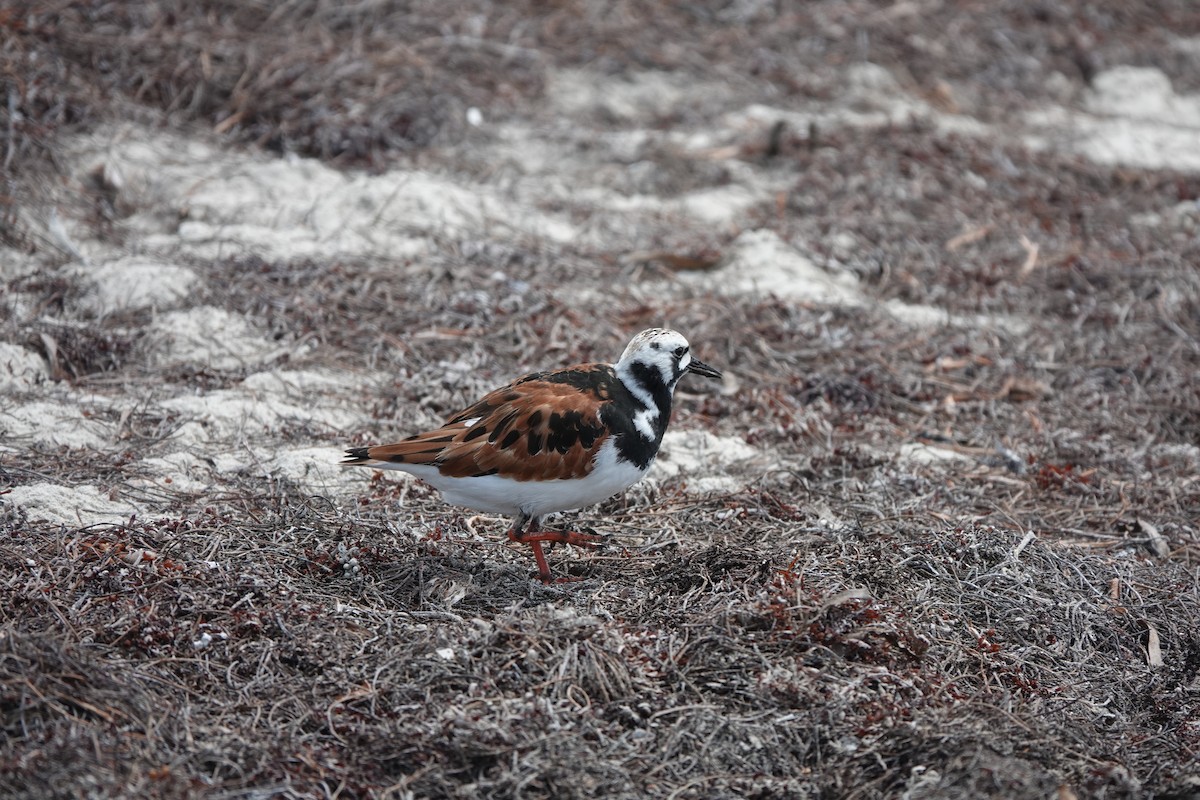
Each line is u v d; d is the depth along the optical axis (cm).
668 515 1049
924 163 1814
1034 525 1075
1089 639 924
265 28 1855
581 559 984
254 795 695
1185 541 1067
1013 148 1898
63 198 1468
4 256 1358
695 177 1748
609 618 875
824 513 1045
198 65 1727
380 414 1173
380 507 1014
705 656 830
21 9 1692
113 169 1520
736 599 891
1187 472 1188
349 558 925
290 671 812
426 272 1430
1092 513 1109
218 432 1110
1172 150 1995
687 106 1923
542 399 905
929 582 948
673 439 1177
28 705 726
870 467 1148
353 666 815
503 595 915
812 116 1931
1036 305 1520
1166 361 1395
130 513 960
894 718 789
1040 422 1266
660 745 771
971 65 2145
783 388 1298
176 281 1328
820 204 1702
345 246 1464
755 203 1697
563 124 1831
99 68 1672
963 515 1068
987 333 1439
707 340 1362
